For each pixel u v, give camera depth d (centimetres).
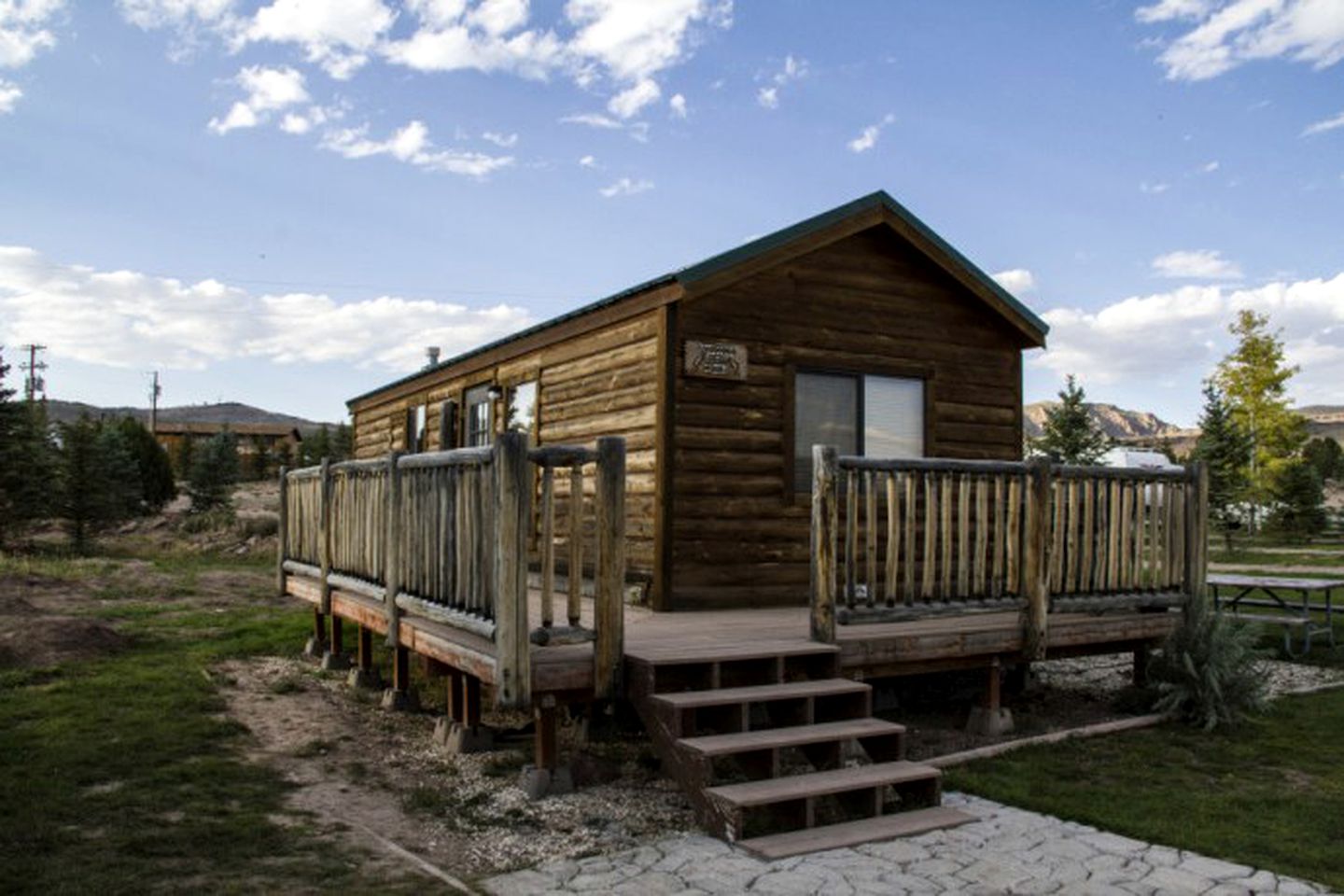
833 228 937
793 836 518
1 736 698
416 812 578
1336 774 655
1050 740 736
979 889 453
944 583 742
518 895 445
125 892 435
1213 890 452
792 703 625
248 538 2548
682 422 877
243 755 688
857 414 988
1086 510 827
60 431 2716
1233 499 2978
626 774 664
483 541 591
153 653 1059
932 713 867
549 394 1107
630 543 925
